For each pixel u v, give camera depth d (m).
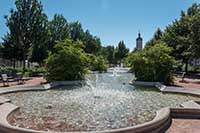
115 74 36.78
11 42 33.09
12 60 38.22
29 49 34.53
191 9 36.59
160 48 22.22
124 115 9.56
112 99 13.20
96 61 41.62
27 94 14.76
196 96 14.70
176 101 12.90
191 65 46.78
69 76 21.47
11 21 31.73
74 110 10.33
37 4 32.31
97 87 18.95
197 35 27.11
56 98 13.34
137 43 67.06
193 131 7.54
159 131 7.55
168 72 21.89
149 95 14.95
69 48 21.58
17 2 31.50
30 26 32.09
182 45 31.95
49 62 21.23
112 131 6.45
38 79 24.56
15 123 8.30
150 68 21.81
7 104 10.61
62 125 8.10
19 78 20.95
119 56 83.31
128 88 18.50
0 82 19.92
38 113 9.77
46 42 38.84
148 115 9.59
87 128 7.80
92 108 10.76
